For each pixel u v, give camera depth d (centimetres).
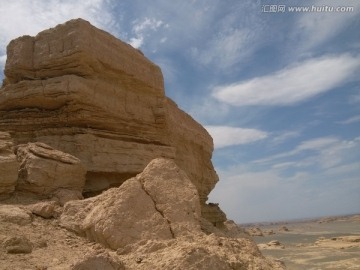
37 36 1487
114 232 855
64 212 984
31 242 800
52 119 1415
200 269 679
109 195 968
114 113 1504
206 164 2566
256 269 777
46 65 1438
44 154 1145
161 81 1778
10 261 691
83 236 913
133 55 1650
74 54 1387
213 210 2433
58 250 805
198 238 869
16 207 960
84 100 1373
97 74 1477
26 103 1424
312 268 2384
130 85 1619
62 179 1140
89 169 1346
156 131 1717
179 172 1064
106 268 632
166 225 902
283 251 3528
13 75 1477
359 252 3141
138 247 827
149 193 967
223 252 783
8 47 1504
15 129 1440
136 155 1522
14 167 1054
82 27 1408
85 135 1371
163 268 675
